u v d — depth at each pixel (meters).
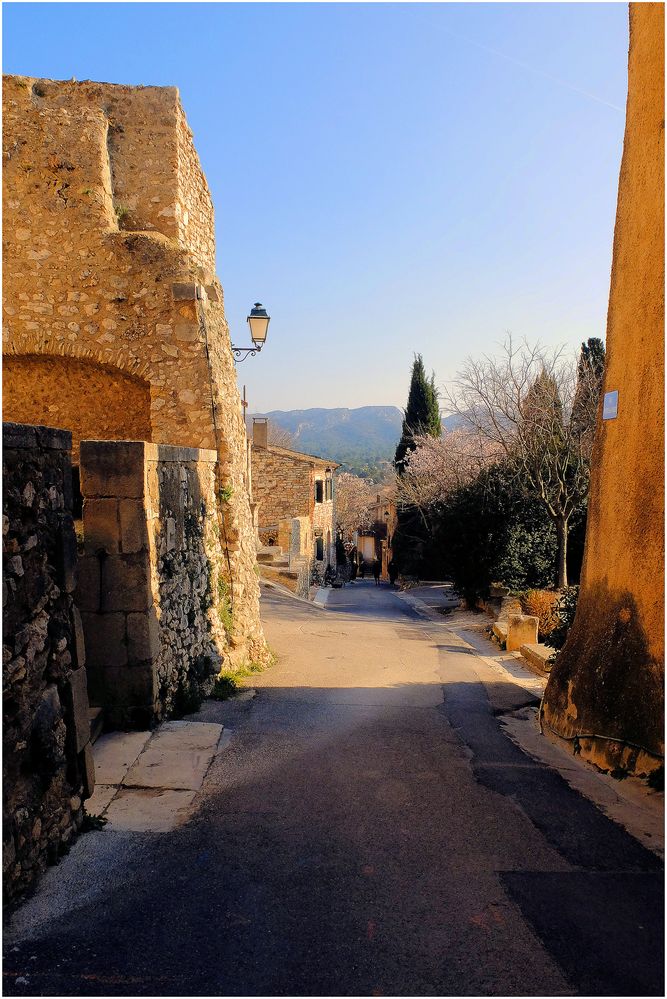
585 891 3.15
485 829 3.83
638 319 4.98
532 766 5.02
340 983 2.47
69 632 3.53
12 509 2.94
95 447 5.29
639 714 4.65
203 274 8.48
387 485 34.56
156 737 5.22
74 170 8.18
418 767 4.90
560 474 15.99
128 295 8.24
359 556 54.22
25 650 3.04
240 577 8.88
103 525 5.31
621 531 5.10
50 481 3.34
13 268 8.14
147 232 8.41
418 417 32.88
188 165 9.21
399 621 16.50
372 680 8.46
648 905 3.05
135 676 5.40
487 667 9.73
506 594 17.00
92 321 8.23
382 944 2.71
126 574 5.34
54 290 8.20
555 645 8.35
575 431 16.48
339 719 6.27
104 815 3.87
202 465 7.54
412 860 3.44
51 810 3.27
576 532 17.81
